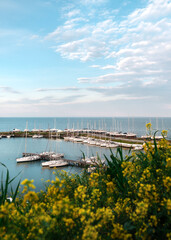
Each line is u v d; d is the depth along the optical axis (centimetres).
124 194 286
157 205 223
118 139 7712
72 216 186
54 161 4412
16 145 7781
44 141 8881
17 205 287
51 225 164
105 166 384
